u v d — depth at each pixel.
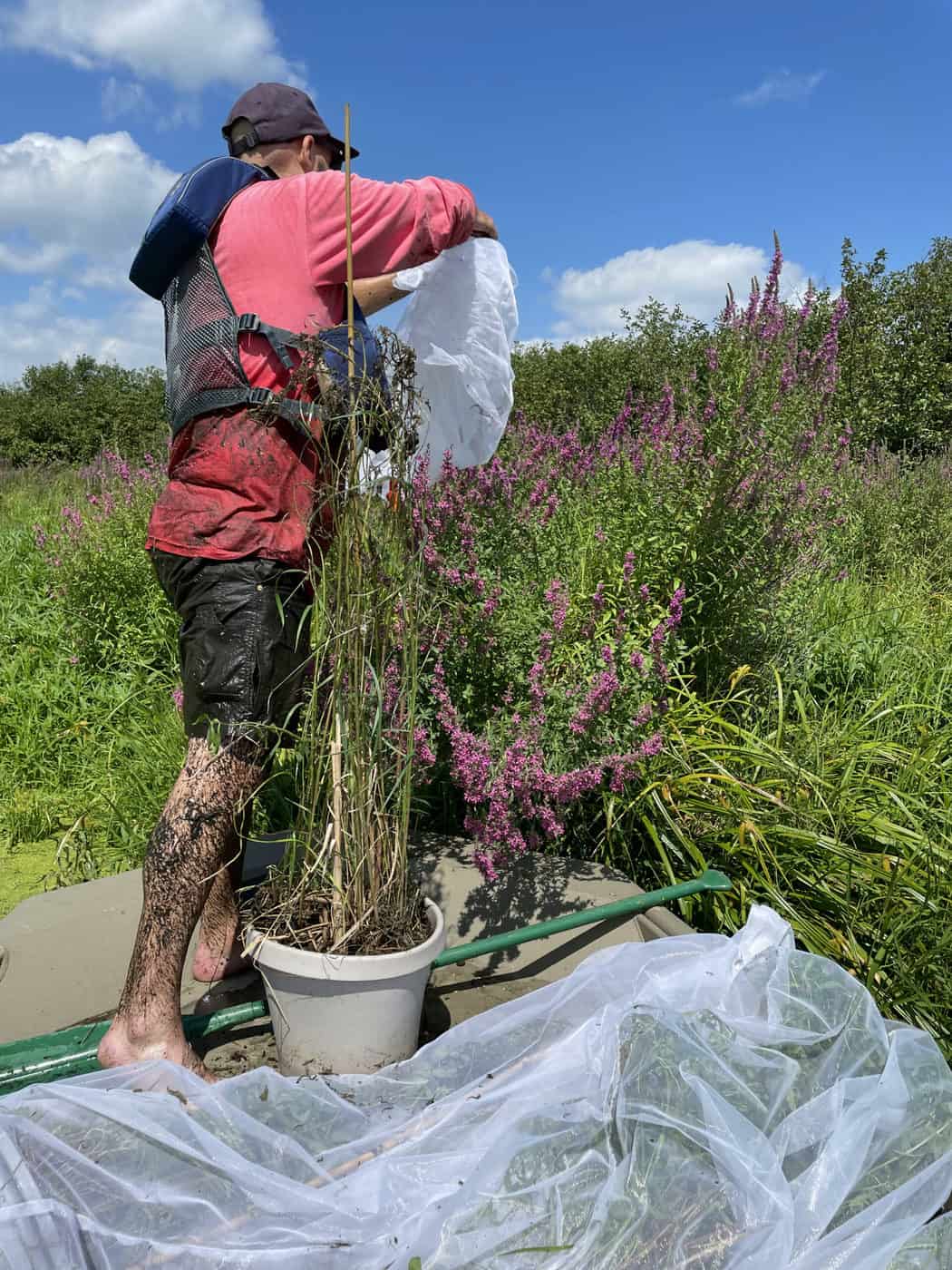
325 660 2.19
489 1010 2.32
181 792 2.03
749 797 3.16
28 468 17.83
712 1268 1.53
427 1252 1.54
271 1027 2.40
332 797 2.16
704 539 3.73
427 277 2.69
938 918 2.78
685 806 3.20
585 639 3.16
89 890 2.90
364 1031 2.06
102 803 3.95
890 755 3.54
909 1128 1.80
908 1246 1.62
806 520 4.18
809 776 3.20
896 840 3.08
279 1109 1.87
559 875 2.92
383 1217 1.59
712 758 3.23
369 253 2.21
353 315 2.22
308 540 2.21
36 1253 1.44
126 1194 1.58
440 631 2.92
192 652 2.11
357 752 2.14
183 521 2.11
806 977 2.14
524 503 3.60
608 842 3.25
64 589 5.62
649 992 2.09
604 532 4.09
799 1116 1.78
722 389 4.12
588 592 3.71
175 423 2.19
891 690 4.06
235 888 2.48
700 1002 2.12
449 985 2.67
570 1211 1.62
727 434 3.80
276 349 2.11
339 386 2.11
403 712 2.37
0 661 5.57
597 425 6.38
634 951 2.28
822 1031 2.02
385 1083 1.99
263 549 2.10
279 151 2.41
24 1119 1.62
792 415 4.10
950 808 3.25
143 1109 1.72
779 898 2.92
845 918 2.92
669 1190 1.63
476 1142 1.75
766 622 4.05
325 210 2.15
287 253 2.14
